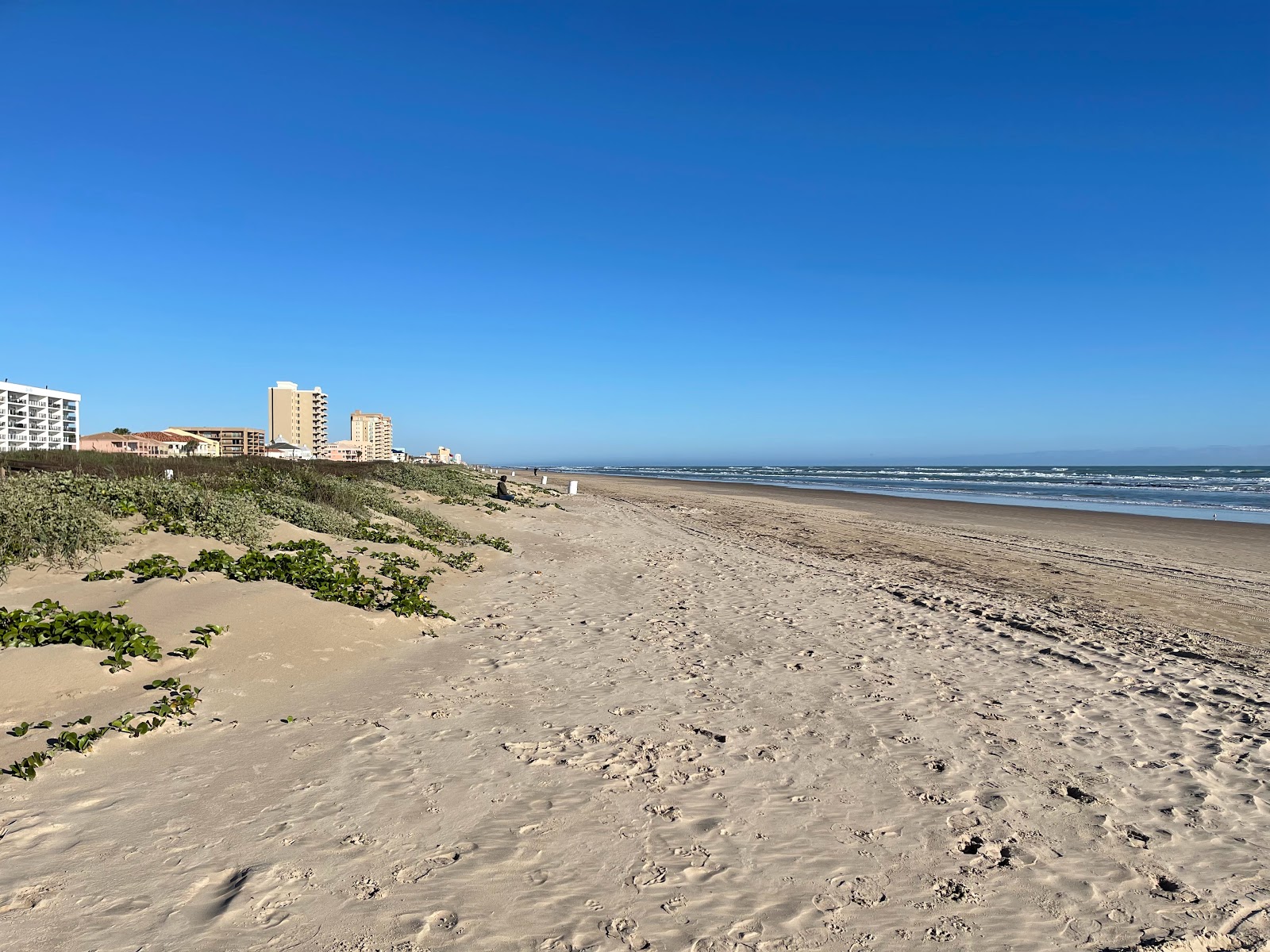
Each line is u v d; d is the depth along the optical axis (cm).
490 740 486
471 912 297
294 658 601
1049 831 400
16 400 7106
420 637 738
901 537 2036
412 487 2414
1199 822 415
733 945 289
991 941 301
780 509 3097
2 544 714
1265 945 306
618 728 524
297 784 401
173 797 375
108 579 709
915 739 529
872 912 318
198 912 283
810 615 959
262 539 992
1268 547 1878
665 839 371
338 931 278
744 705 590
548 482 5794
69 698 464
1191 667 758
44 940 260
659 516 2580
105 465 1834
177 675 530
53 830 333
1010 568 1475
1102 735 552
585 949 280
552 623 852
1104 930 312
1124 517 2742
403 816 374
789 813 407
